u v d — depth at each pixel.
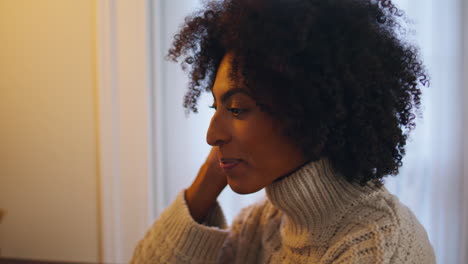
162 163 1.47
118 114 1.37
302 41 0.39
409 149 1.38
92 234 1.42
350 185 0.50
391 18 0.50
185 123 1.46
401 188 1.40
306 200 0.48
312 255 0.50
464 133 1.37
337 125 0.43
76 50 1.36
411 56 0.50
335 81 0.41
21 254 1.45
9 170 1.43
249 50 0.42
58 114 1.39
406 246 0.46
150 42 1.38
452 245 1.40
